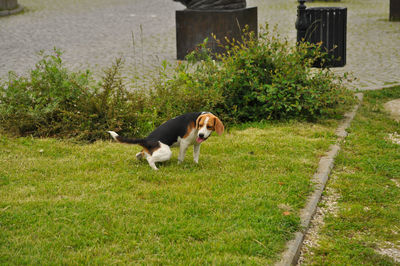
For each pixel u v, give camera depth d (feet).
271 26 65.16
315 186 18.52
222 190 17.72
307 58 29.68
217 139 24.26
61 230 14.35
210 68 28.37
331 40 30.12
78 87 24.66
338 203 17.67
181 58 46.47
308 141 23.79
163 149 19.34
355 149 23.21
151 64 43.91
